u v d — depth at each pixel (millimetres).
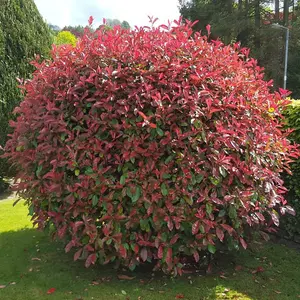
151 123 2832
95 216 3025
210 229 3057
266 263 3727
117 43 3291
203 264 3525
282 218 4406
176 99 3025
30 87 3514
